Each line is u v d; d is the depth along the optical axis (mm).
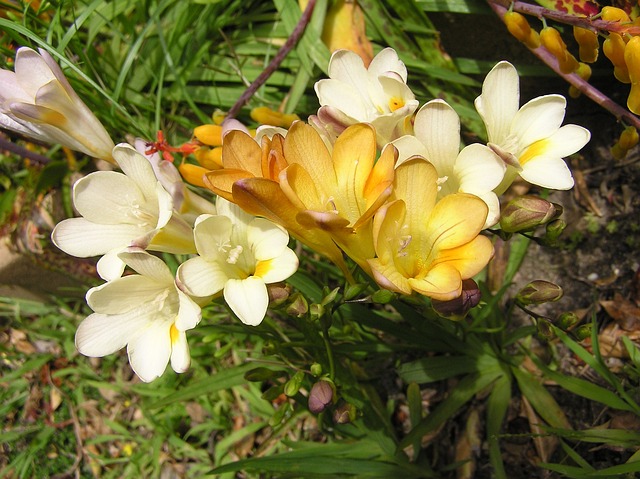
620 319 383
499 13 353
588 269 402
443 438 388
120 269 235
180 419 441
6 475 453
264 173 216
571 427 369
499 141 246
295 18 419
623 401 320
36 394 473
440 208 212
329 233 210
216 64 445
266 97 439
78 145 282
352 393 320
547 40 303
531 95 431
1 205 460
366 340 367
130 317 237
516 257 379
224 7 441
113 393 464
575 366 381
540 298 264
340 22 410
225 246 227
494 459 327
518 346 388
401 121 249
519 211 236
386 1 420
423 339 344
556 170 232
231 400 439
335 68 260
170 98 445
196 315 215
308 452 335
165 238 241
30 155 435
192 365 434
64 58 336
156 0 437
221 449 421
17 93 268
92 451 454
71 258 448
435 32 407
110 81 440
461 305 220
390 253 210
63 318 484
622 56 292
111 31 450
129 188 240
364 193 216
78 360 472
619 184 407
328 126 246
